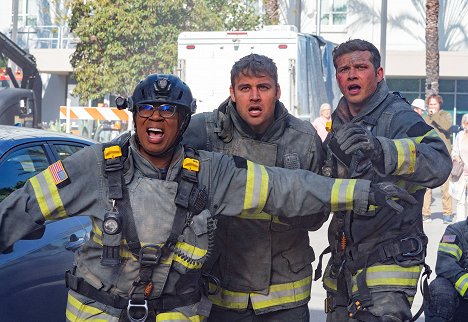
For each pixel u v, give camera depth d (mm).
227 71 14406
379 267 4301
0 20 33750
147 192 3506
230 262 4359
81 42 19641
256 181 3658
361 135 3803
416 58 29406
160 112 3492
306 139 4414
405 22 30156
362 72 4426
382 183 3684
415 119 4316
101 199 3531
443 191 13820
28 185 3543
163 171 3561
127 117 17375
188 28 19344
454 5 29938
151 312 3539
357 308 4305
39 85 15562
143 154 3545
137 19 18938
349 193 3652
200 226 3520
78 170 3529
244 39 14305
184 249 3523
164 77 3527
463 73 29297
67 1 20281
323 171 4379
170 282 3541
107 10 19016
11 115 12000
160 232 3492
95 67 19500
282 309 4406
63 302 5180
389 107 4434
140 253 3465
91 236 3613
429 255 10609
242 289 4363
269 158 4367
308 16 30578
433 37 25297
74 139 5910
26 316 4883
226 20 20797
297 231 4418
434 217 14953
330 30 30531
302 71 14406
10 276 4797
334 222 4539
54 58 30969
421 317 7375
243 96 4246
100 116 17344
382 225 4305
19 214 3516
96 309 3553
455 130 14617
